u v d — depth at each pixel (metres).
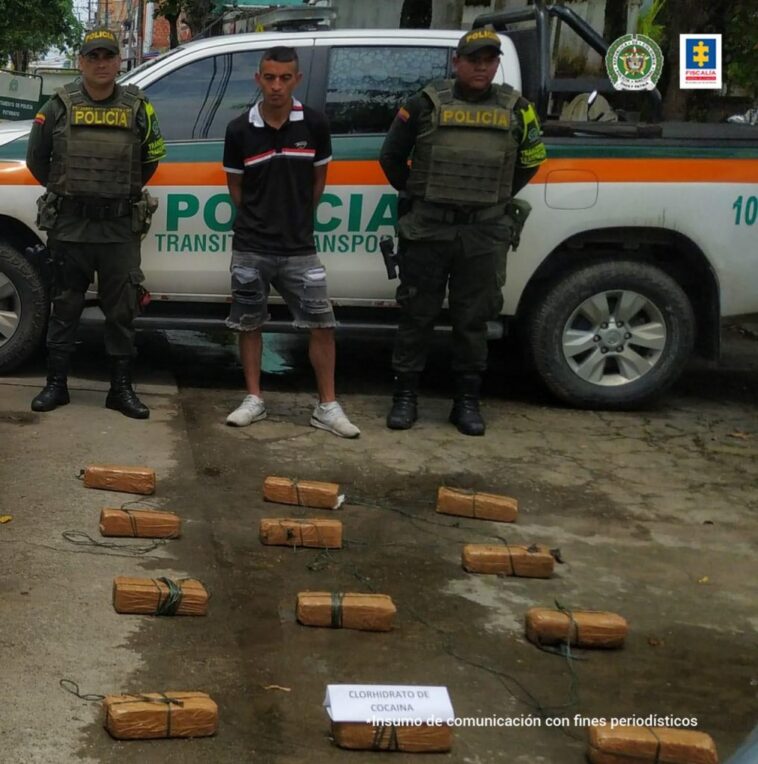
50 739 2.82
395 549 4.28
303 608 3.55
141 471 4.57
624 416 6.35
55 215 5.32
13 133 6.14
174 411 5.82
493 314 5.67
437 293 5.64
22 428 5.27
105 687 3.09
